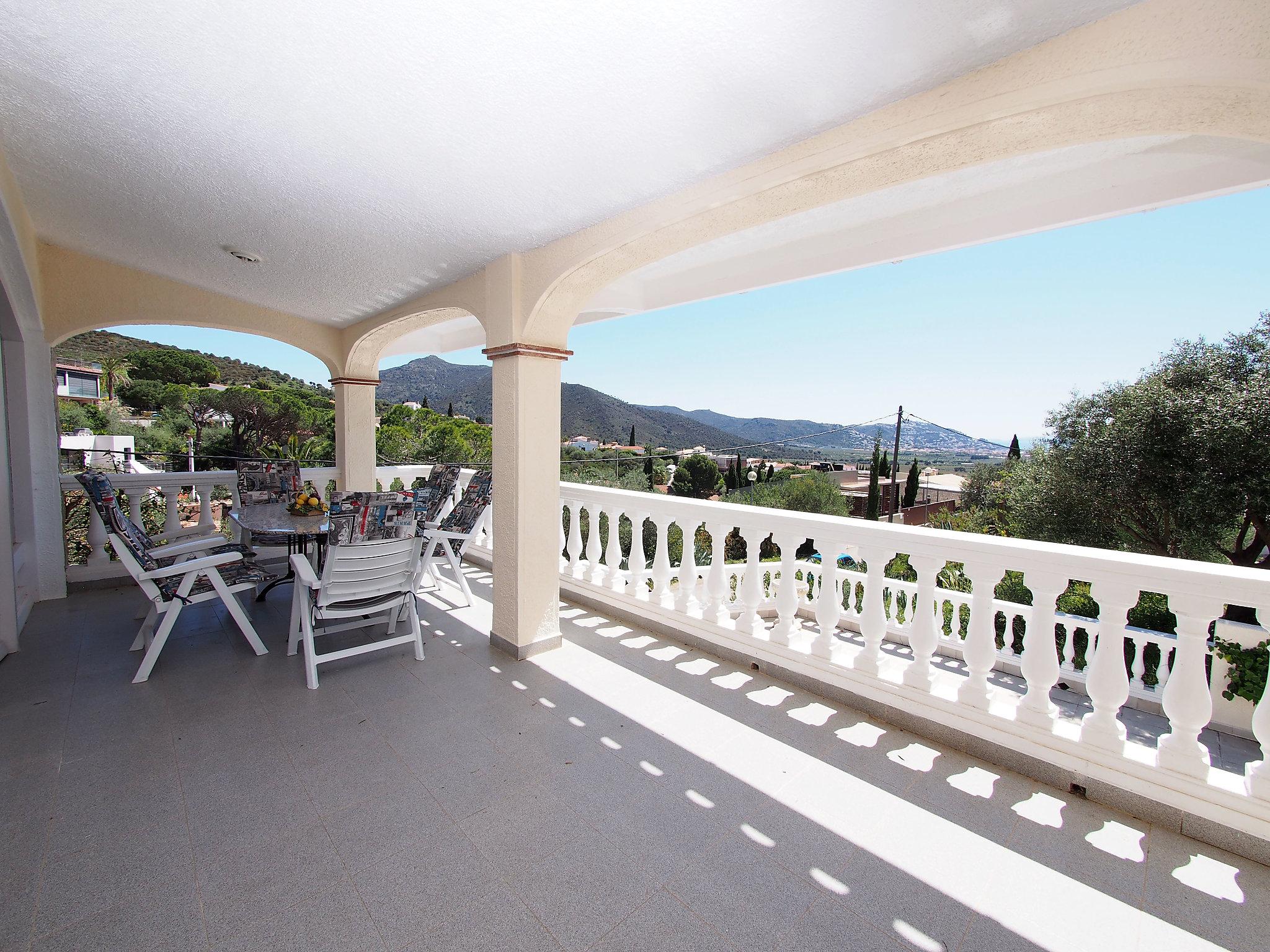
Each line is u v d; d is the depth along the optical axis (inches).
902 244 126.0
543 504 135.7
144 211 121.4
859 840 73.5
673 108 71.0
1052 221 106.3
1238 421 331.6
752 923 60.2
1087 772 82.6
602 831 74.5
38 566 171.5
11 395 164.2
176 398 683.4
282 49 61.6
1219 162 90.9
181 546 145.1
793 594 120.8
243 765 87.9
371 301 187.8
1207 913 62.2
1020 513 446.0
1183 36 50.3
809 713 108.3
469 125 76.1
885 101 69.2
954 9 51.8
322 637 146.5
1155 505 372.8
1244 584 69.2
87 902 60.9
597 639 147.1
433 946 56.6
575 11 52.9
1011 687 188.7
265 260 146.9
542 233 117.5
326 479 243.4
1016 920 60.9
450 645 142.1
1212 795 72.9
